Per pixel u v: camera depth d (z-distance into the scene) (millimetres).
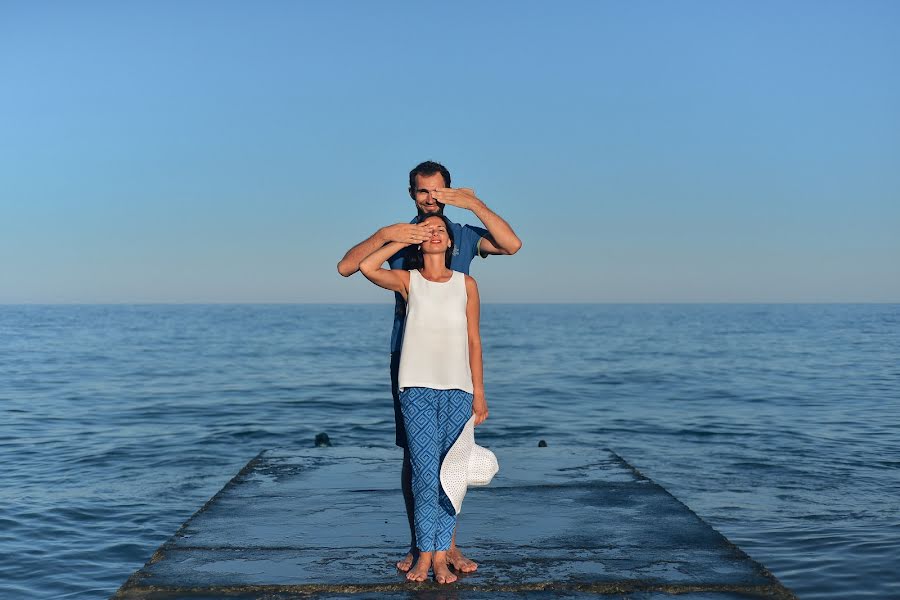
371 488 6668
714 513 9398
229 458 13836
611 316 170500
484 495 6285
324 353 47000
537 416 19719
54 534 8836
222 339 66250
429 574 4340
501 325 106938
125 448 14805
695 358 41312
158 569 4434
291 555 4715
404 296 4270
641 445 15008
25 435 16312
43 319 142750
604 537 5051
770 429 16859
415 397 4141
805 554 7660
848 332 76438
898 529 8578
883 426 17109
